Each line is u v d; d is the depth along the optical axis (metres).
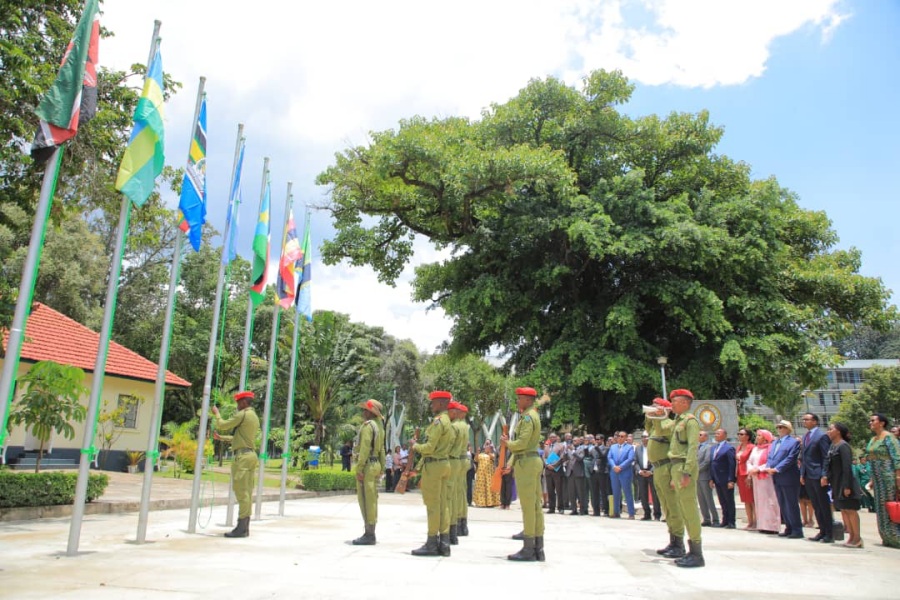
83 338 26.16
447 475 7.96
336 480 22.50
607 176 26.48
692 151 26.39
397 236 28.38
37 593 5.18
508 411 46.12
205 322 40.28
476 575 6.54
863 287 25.12
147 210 15.44
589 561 7.84
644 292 23.78
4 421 6.34
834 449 10.37
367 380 42.75
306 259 14.68
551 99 25.97
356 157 24.55
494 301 25.22
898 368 52.91
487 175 22.64
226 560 7.06
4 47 10.81
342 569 6.66
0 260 13.26
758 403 27.09
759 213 24.05
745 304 22.88
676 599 5.54
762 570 7.30
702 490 14.05
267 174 12.05
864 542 10.96
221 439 9.91
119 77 14.03
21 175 13.03
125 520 11.46
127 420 26.22
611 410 26.00
